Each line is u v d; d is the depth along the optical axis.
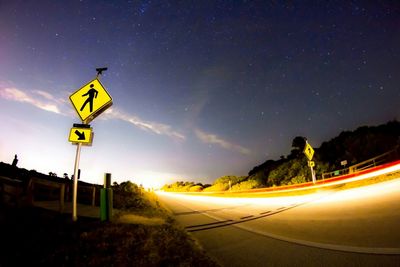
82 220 6.90
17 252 4.41
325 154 29.03
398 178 14.08
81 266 3.99
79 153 6.65
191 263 4.54
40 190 12.30
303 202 14.20
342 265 4.25
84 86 6.93
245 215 11.80
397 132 24.00
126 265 4.14
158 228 6.92
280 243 6.11
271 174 33.94
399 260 4.07
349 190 15.09
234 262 4.98
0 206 7.03
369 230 6.02
